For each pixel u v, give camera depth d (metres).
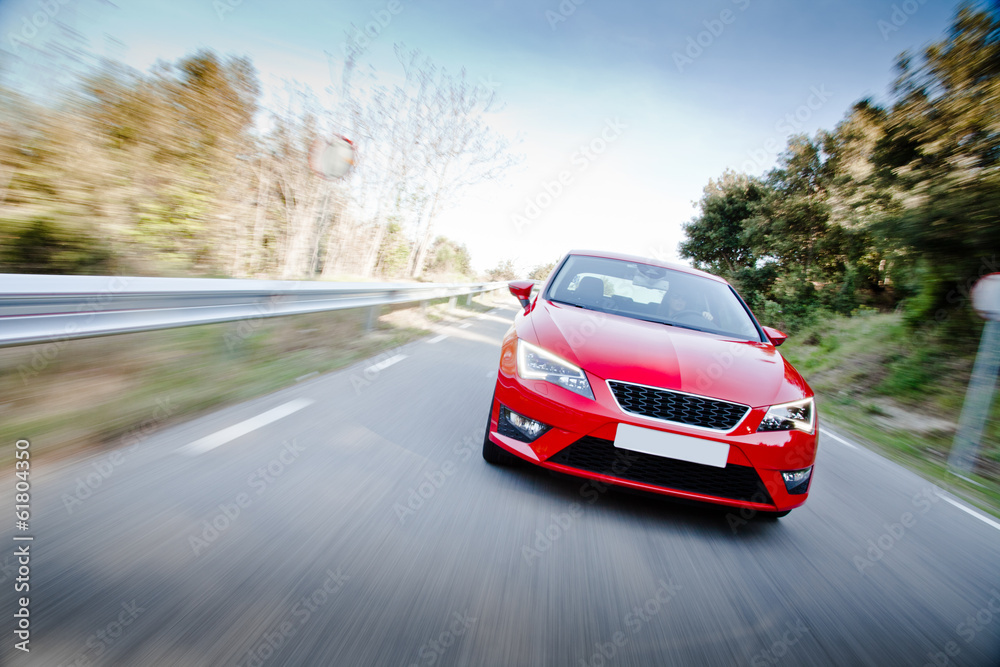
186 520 2.04
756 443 2.45
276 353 5.31
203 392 3.70
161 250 6.56
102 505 2.07
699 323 3.50
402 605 1.69
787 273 17.22
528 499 2.60
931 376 7.61
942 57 8.30
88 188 5.66
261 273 8.73
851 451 4.94
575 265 3.99
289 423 3.29
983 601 2.30
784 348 12.90
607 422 2.45
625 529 2.44
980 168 7.72
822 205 15.49
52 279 2.88
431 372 5.27
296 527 2.08
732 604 1.97
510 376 2.73
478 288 14.48
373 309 7.26
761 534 2.61
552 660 1.54
